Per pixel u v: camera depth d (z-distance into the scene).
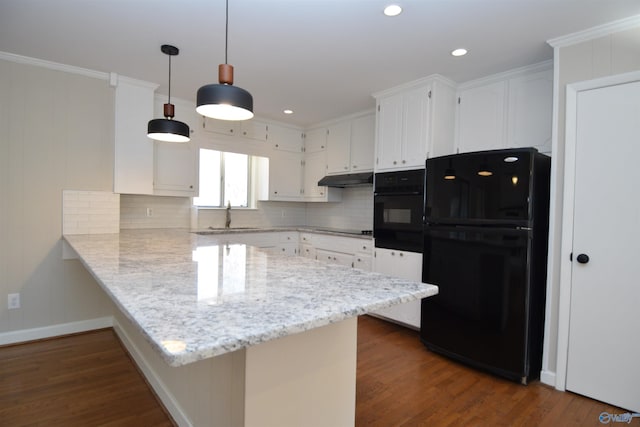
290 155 4.65
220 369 1.31
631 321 1.98
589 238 2.12
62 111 2.84
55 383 2.21
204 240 2.61
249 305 1.01
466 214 2.49
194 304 1.01
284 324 0.85
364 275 1.46
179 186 3.60
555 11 1.95
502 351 2.31
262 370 1.14
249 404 1.11
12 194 2.68
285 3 1.92
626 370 1.99
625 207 2.00
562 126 2.23
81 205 2.95
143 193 3.21
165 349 0.69
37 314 2.83
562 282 2.21
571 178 2.18
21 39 2.39
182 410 1.73
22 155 2.71
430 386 2.24
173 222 3.91
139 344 2.41
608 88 2.05
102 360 2.53
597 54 2.10
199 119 3.79
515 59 2.59
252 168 4.73
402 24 2.13
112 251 1.99
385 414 1.93
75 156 2.91
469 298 2.47
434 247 2.70
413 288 1.25
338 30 2.22
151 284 1.24
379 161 3.36
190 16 2.07
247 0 1.90
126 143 3.10
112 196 3.08
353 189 4.50
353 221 4.48
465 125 3.07
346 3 1.92
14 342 2.75
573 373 2.18
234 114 1.69
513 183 2.26
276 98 3.57
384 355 2.70
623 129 2.00
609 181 2.05
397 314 3.25
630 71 1.98
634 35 1.97
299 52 2.54
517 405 2.03
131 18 2.10
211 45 2.44
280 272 1.50
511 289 2.28
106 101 3.03
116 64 2.79
